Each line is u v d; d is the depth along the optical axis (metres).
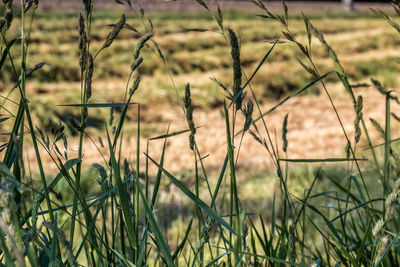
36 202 0.83
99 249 0.99
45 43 13.42
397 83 13.12
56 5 17.06
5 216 0.64
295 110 10.59
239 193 4.22
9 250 0.69
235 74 0.87
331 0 32.47
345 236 1.24
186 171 5.19
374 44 17.45
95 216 0.97
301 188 4.20
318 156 6.87
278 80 12.16
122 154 5.96
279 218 3.44
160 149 6.92
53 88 10.57
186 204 3.17
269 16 1.00
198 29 1.02
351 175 1.30
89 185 2.89
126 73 12.29
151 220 0.81
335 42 16.75
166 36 16.25
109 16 14.34
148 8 19.31
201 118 9.82
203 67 13.92
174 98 10.54
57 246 0.95
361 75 13.62
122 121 1.01
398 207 1.24
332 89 11.98
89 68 0.96
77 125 0.96
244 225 1.02
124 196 0.86
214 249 1.89
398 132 7.66
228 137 0.82
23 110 0.97
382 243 0.83
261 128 8.98
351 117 9.88
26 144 6.13
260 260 1.33
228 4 23.09
